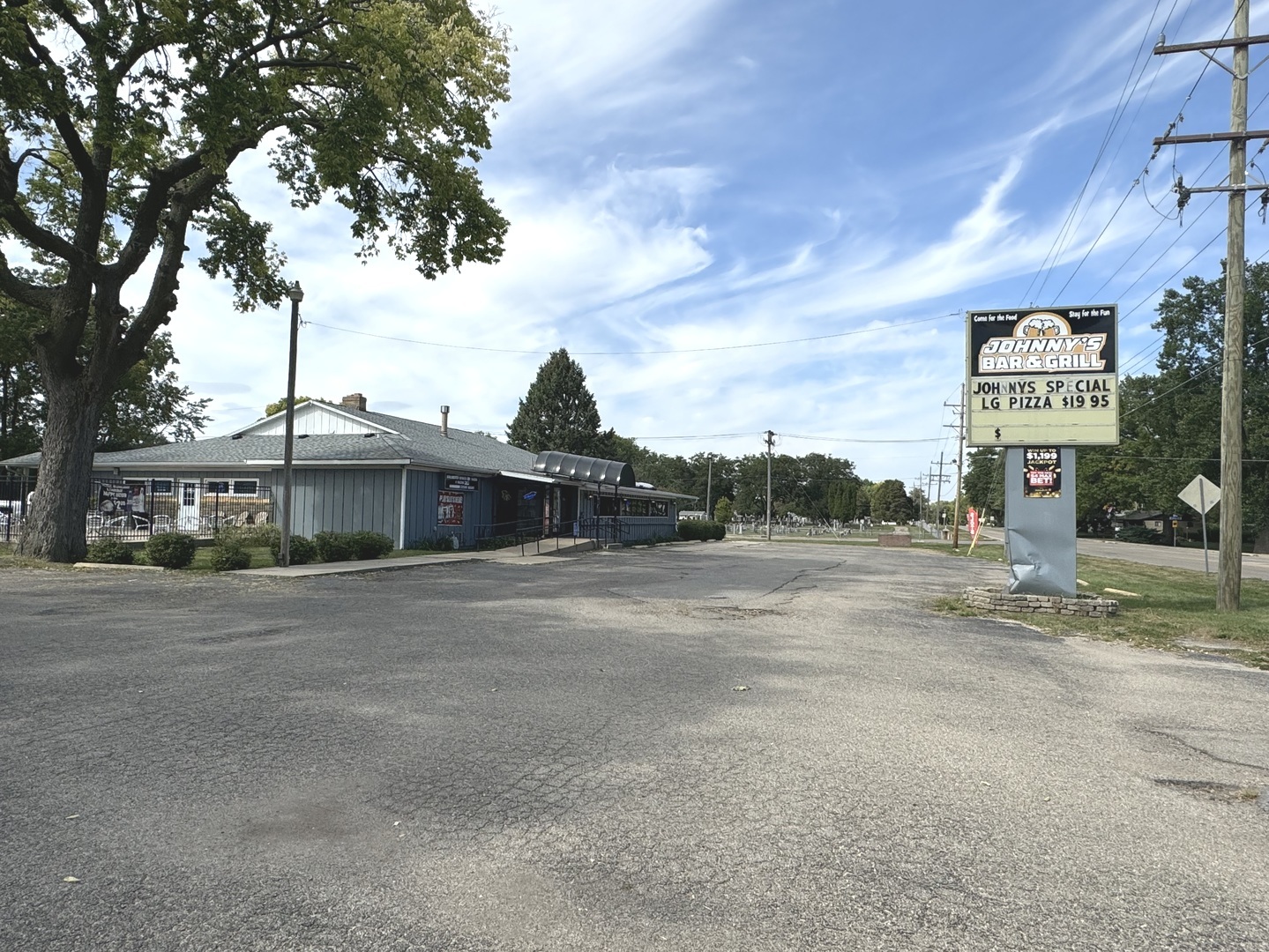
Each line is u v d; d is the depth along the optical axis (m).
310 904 3.06
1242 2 13.52
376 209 19.05
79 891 3.13
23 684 6.46
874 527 123.50
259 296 21.41
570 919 3.00
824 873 3.44
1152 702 7.01
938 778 4.72
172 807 4.00
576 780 4.51
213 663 7.41
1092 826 4.07
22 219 15.20
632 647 8.86
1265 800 4.53
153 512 26.45
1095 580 20.84
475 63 17.03
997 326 13.85
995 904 3.21
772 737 5.48
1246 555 49.47
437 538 26.11
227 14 14.75
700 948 2.82
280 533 20.22
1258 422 49.19
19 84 13.20
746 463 119.88
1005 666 8.51
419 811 4.01
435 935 2.87
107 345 17.14
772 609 12.84
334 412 28.97
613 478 30.92
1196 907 3.23
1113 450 70.56
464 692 6.50
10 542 22.92
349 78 16.73
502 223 19.97
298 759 4.75
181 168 17.03
